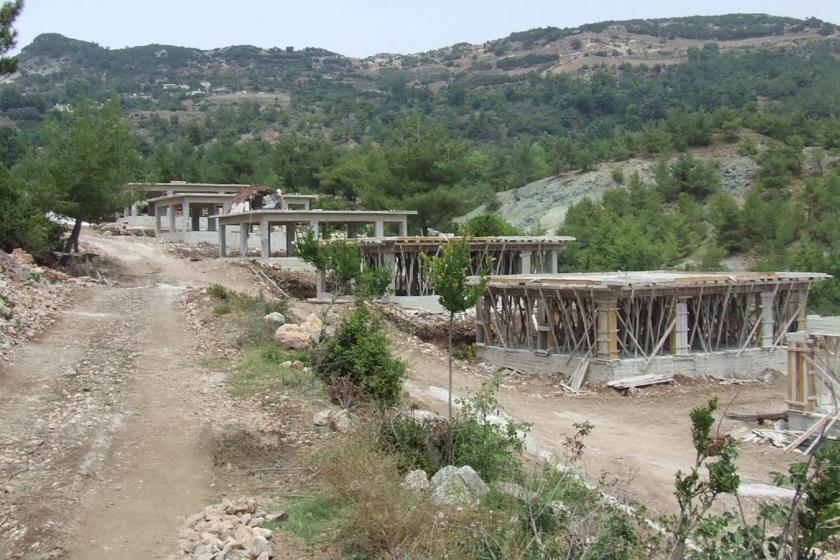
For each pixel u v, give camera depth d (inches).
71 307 1012.5
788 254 2412.6
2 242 1262.3
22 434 531.5
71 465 486.6
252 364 744.3
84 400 619.8
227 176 2967.5
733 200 2945.4
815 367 751.7
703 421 336.2
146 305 1061.1
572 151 4254.4
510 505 418.9
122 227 2097.7
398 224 2096.5
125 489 459.8
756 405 888.9
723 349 1042.7
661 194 3474.4
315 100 7440.9
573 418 817.5
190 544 388.2
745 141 3907.5
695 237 2874.0
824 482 309.1
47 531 394.0
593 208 3139.8
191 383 686.5
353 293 1007.6
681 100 6712.6
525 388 964.6
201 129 5236.2
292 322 997.2
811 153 3715.6
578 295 984.3
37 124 5241.1
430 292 1381.6
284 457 520.7
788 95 6648.6
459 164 2171.5
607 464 651.5
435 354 1115.3
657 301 1022.4
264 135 5433.1
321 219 1576.0
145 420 584.4
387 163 2289.6
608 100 6855.3
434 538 367.6
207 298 1062.4
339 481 438.3
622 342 985.5
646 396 917.2
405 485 450.0
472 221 1913.1
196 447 533.6
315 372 695.7
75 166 1364.4
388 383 650.8
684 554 351.9
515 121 6338.6
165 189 2271.2
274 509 435.8
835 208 2849.4
